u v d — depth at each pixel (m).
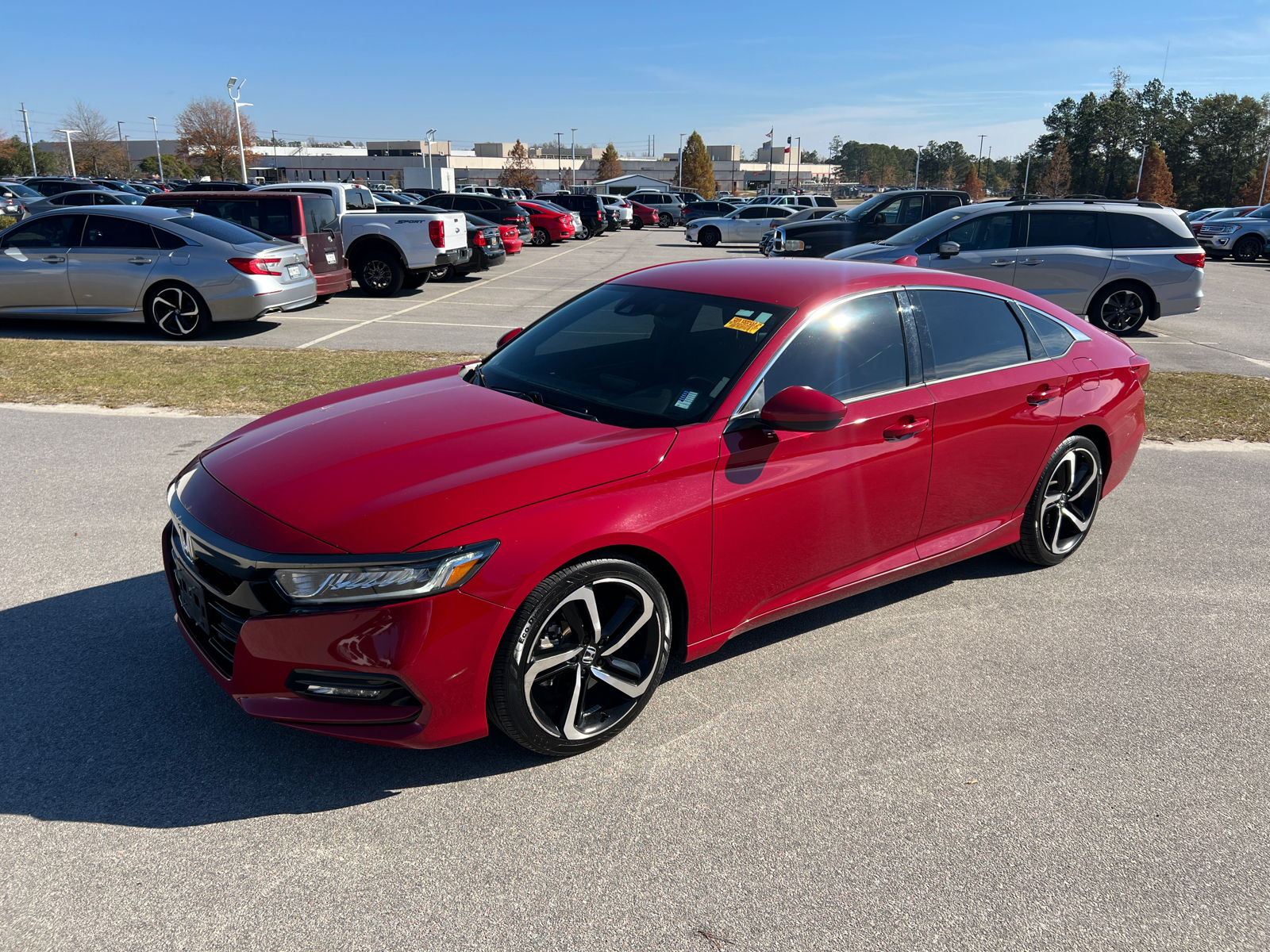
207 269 10.25
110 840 2.46
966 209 11.89
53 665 3.32
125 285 10.27
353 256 15.47
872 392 3.50
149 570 4.12
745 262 4.12
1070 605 4.13
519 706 2.72
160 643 3.50
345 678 2.56
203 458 3.20
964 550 4.05
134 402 7.09
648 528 2.84
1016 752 3.00
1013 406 3.96
